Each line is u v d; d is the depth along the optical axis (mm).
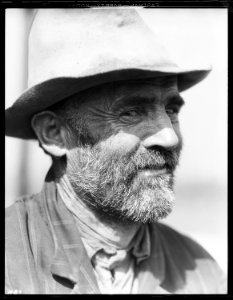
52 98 1569
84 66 1450
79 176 1604
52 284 1499
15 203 1731
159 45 1578
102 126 1534
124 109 1514
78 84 1483
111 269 1662
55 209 1648
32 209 1685
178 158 1632
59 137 1650
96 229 1644
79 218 1649
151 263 1765
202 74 1760
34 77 1610
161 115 1526
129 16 1539
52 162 1738
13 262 1509
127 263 1717
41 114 1645
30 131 1874
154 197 1529
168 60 1544
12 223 1617
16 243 1555
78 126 1576
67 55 1517
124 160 1516
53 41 1559
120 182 1530
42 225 1628
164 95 1549
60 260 1533
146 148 1513
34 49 1637
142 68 1396
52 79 1454
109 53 1459
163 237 1937
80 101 1561
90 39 1506
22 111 1674
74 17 1559
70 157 1626
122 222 1639
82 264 1552
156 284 1718
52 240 1594
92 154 1562
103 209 1605
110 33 1508
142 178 1523
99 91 1525
